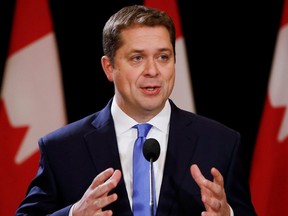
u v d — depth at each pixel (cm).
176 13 1041
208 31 1075
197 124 697
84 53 1072
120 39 638
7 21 1060
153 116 675
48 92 1034
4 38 1061
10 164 1030
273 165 1027
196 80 1075
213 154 674
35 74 1034
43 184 675
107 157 666
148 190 639
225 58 1074
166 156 662
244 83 1072
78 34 1072
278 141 1027
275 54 1036
